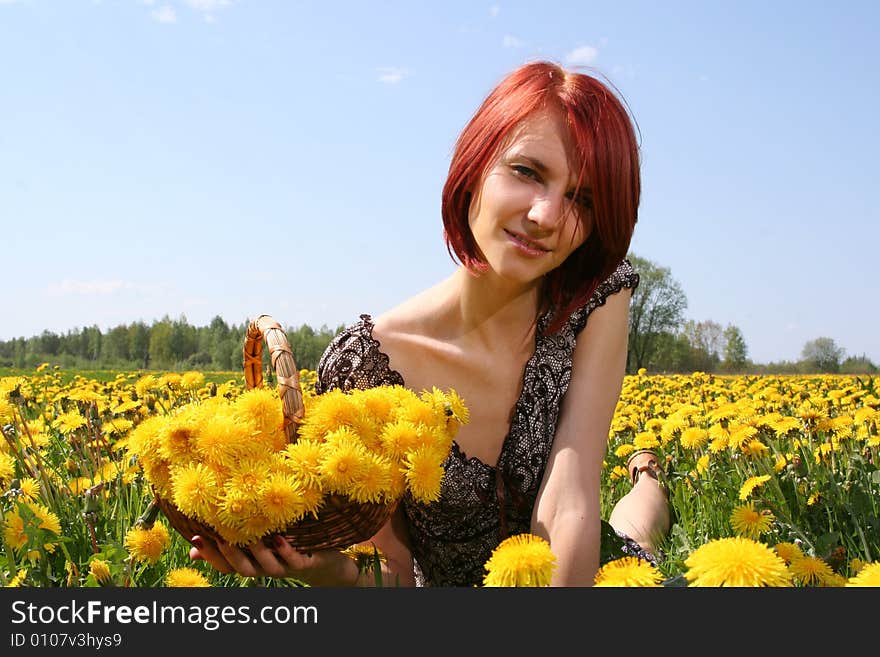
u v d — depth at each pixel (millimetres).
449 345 2080
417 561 2303
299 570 1558
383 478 1505
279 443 1583
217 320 75375
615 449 4629
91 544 2348
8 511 2141
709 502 3109
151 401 4117
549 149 1629
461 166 1749
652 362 64250
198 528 1524
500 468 2072
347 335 2117
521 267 1688
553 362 2061
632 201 1692
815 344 61875
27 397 4559
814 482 3045
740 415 3758
